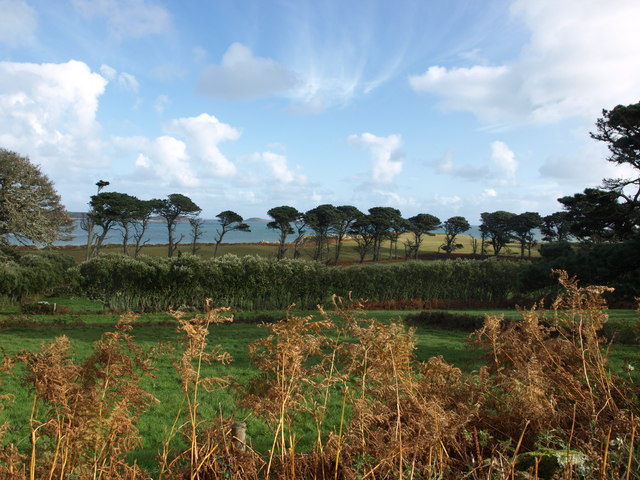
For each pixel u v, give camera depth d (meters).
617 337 11.71
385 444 2.69
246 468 2.64
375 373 3.03
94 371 2.67
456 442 2.83
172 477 2.60
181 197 74.06
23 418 8.20
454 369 3.66
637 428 2.72
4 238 37.28
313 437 5.94
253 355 3.03
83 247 77.81
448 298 37.44
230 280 33.19
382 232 78.94
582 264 28.02
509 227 80.12
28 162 37.38
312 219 74.19
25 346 18.19
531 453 2.62
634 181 30.16
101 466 2.45
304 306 34.72
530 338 3.91
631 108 28.11
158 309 32.25
